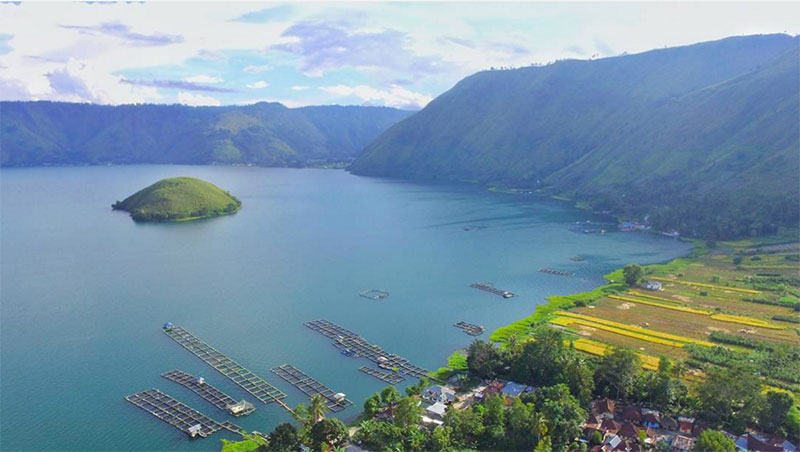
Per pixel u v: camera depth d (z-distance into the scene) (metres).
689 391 140.12
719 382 128.12
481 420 126.00
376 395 136.62
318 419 124.19
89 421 132.38
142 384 150.75
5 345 175.88
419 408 129.88
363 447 119.44
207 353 170.75
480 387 147.38
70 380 152.88
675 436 123.06
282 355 170.12
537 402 129.12
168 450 120.81
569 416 122.12
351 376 156.50
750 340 176.00
